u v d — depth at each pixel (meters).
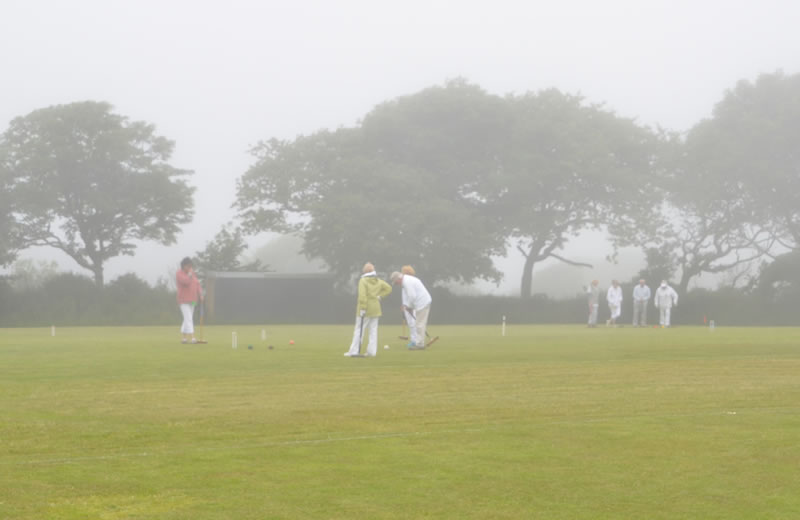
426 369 18.33
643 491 7.57
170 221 72.50
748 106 73.31
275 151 73.81
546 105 73.88
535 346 26.56
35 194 66.94
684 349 24.78
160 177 70.00
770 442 9.62
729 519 6.76
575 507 7.09
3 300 63.88
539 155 69.81
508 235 73.69
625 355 22.39
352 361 20.58
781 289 69.44
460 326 55.88
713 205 73.00
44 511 6.95
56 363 20.16
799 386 14.86
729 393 13.90
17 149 68.31
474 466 8.52
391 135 72.38
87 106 69.19
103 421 11.16
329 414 11.72
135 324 63.97
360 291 21.97
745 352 23.52
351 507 7.09
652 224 73.62
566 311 70.94
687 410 12.06
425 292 24.94
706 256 75.50
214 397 13.55
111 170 69.56
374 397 13.53
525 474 8.19
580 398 13.34
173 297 67.06
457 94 71.31
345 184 71.31
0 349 25.97
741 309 68.00
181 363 20.05
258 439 9.94
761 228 74.94
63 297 65.50
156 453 9.13
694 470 8.32
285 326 54.62
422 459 8.84
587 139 71.06
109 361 20.70
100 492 7.52
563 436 10.03
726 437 9.93
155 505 7.12
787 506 7.09
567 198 70.00
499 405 12.57
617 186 70.69
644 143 74.38
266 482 7.88
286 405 12.61
